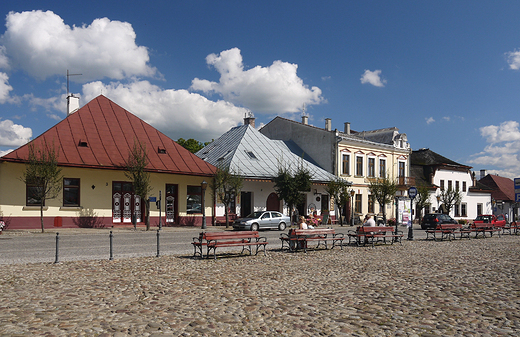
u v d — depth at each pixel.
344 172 44.41
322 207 42.12
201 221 33.94
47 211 27.14
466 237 25.98
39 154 26.00
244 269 12.02
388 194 42.56
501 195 69.62
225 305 7.76
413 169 54.44
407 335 6.09
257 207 37.06
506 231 35.34
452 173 57.19
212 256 14.94
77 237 21.80
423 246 19.39
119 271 11.38
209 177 34.00
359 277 10.77
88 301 7.99
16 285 9.42
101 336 5.95
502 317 7.02
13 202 26.09
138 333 6.11
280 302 8.00
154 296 8.45
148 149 32.03
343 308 7.57
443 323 6.67
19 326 6.36
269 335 6.08
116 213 30.14
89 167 27.61
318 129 45.47
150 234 24.67
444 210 52.47
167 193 32.53
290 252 16.44
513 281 10.20
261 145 42.50
